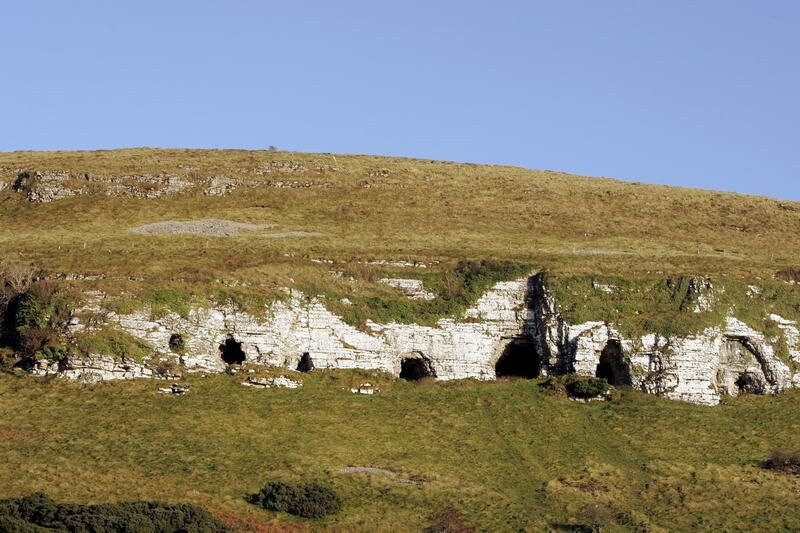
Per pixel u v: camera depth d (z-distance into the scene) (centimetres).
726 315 15262
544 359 15025
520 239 18538
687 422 13712
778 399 14650
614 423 13588
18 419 12244
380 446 12512
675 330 14838
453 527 10619
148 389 13300
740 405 14462
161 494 10562
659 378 14525
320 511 10562
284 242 17412
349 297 15188
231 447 12062
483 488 11612
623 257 17088
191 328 14125
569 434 13262
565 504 11394
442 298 15562
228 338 14338
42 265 15125
